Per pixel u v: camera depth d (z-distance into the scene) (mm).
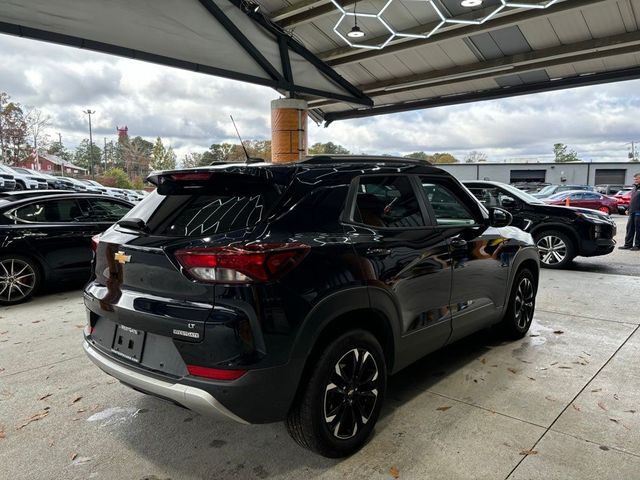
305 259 2201
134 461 2426
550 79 11516
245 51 9352
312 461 2404
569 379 3361
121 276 2406
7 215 5848
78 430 2742
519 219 8023
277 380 2076
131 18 7383
